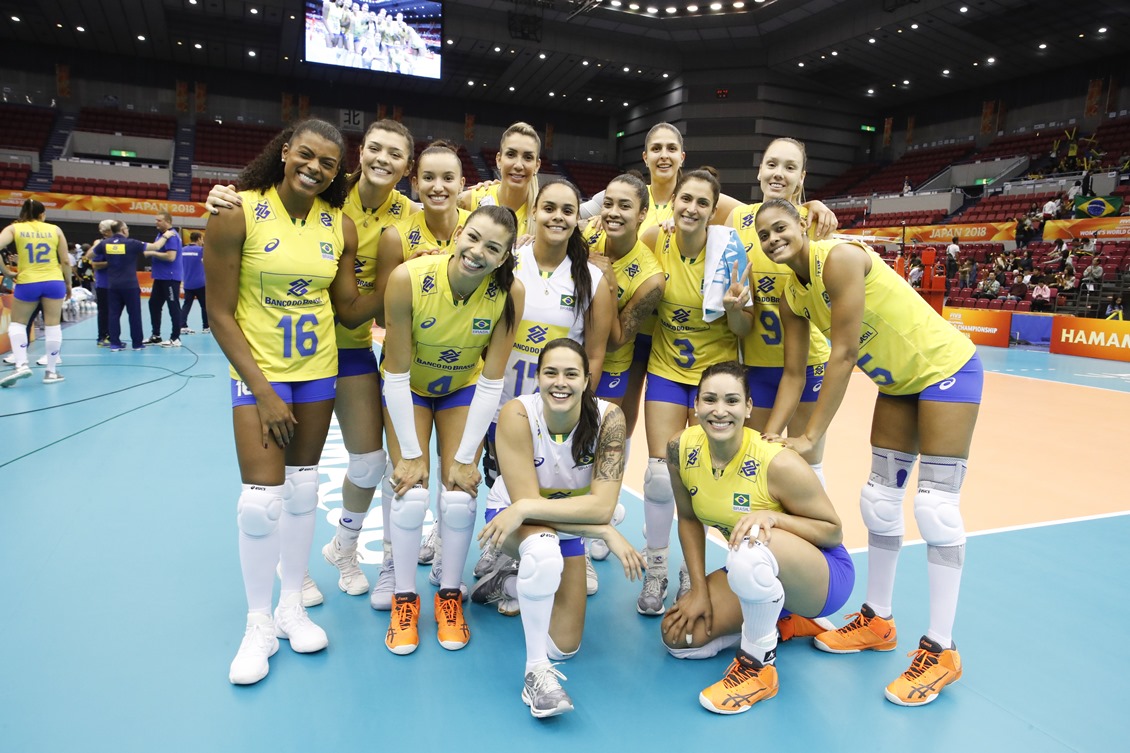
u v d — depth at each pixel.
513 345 3.03
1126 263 16.62
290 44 25.77
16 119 25.53
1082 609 3.18
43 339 11.39
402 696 2.42
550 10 23.86
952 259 17.75
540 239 2.99
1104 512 4.57
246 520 2.48
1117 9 19.69
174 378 8.41
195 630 2.79
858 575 3.52
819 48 23.89
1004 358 13.10
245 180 2.57
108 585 3.13
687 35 25.52
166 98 28.47
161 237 10.67
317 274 2.59
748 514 2.55
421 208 3.29
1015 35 21.80
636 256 3.24
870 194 27.23
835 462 5.74
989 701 2.46
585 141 35.12
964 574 3.56
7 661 2.51
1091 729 2.31
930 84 27.14
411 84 30.50
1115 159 21.91
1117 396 9.05
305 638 2.69
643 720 2.33
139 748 2.08
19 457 5.05
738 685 2.43
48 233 7.54
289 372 2.59
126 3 22.14
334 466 5.21
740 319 3.12
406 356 2.70
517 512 2.50
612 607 3.22
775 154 3.32
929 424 2.59
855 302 2.54
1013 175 23.95
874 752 2.17
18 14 23.08
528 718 2.32
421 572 3.54
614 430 2.71
